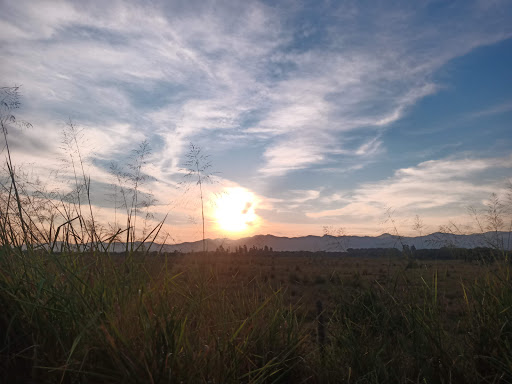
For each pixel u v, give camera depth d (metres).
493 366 3.21
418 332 3.64
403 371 3.40
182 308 3.17
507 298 3.61
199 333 3.15
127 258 3.25
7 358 2.40
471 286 3.85
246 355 3.18
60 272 2.99
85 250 3.24
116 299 2.89
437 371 3.33
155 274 3.42
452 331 3.65
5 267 2.83
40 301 2.60
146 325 2.63
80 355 2.43
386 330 3.86
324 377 3.40
